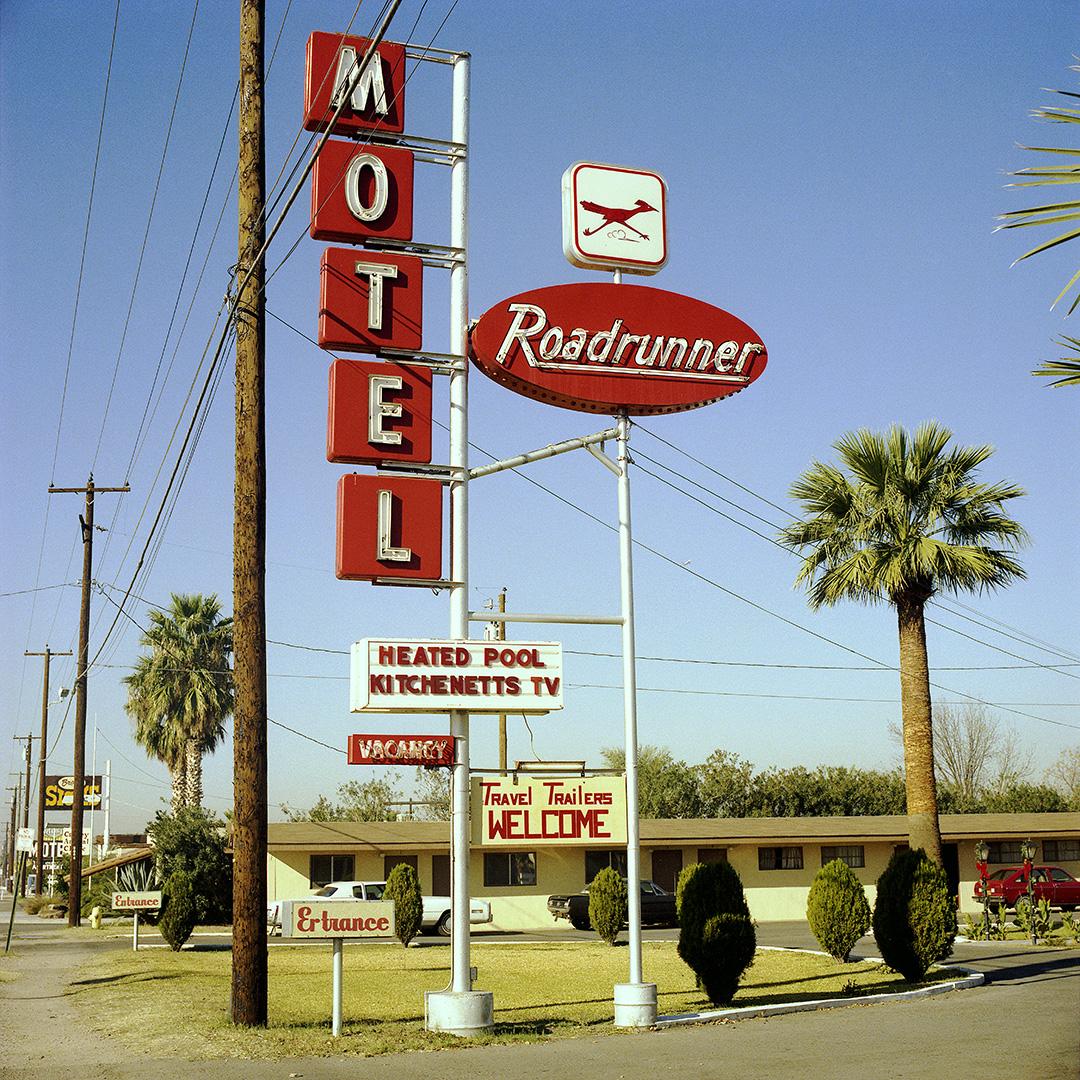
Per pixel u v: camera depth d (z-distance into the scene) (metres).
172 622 56.25
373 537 16.56
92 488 41.16
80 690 40.41
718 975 17.92
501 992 20.16
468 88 18.06
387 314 17.17
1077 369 6.50
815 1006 17.92
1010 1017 16.47
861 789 67.88
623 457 17.69
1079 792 76.31
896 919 20.89
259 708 15.98
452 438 17.05
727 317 18.73
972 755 73.19
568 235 18.77
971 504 26.62
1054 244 6.13
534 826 16.30
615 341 18.08
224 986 19.78
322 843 38.88
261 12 17.62
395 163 17.69
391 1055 13.71
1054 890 39.50
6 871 127.38
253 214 16.98
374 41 12.35
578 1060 13.32
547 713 16.44
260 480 16.48
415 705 15.88
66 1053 13.90
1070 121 6.01
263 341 16.84
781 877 43.00
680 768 69.25
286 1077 12.22
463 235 17.64
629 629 17.16
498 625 16.89
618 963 25.45
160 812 43.81
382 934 15.16
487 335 17.39
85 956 26.78
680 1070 12.59
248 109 17.25
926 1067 12.54
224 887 39.22
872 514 26.48
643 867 42.25
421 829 40.97
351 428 16.83
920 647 25.91
